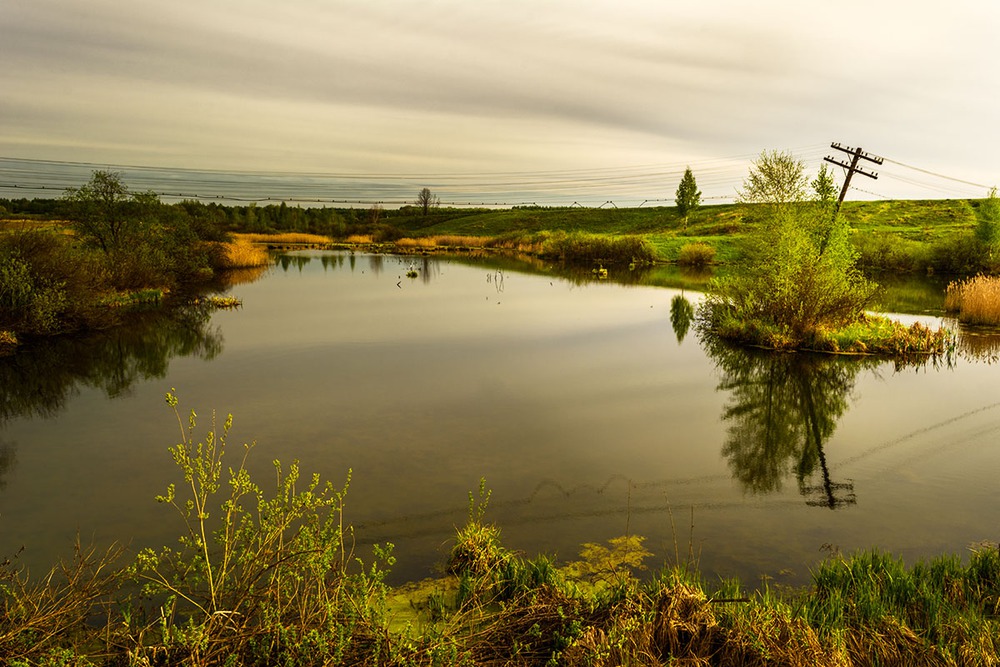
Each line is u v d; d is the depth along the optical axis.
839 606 5.00
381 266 50.81
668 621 4.26
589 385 14.44
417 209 155.00
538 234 76.50
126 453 9.72
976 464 9.59
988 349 18.62
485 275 43.91
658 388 14.21
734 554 6.63
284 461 9.42
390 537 6.92
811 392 13.88
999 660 4.19
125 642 4.12
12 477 8.74
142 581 5.71
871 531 7.29
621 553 6.62
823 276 19.42
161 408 12.20
